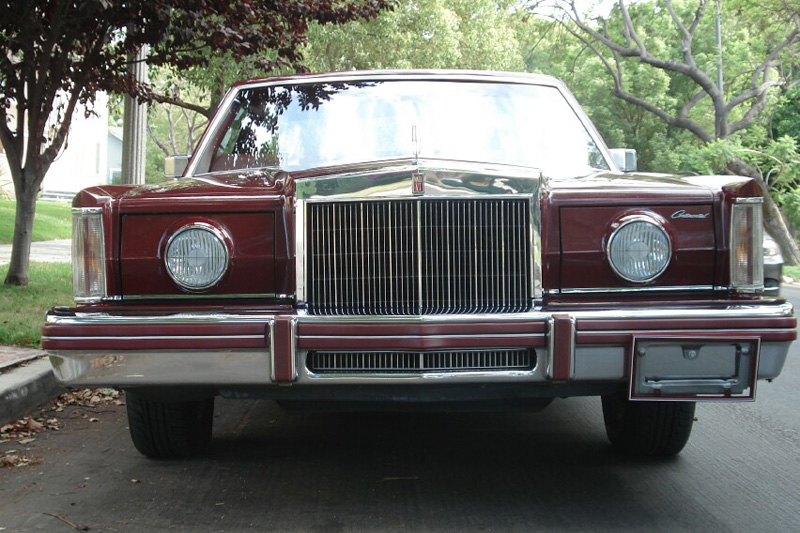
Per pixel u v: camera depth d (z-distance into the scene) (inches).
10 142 438.3
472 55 1413.6
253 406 254.1
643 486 179.0
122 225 159.8
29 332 308.8
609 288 159.6
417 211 153.6
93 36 433.7
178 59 455.2
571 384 158.6
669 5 1144.8
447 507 165.3
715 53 1131.9
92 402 257.9
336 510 163.6
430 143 207.6
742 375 150.3
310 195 155.4
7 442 213.8
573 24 1251.8
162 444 192.9
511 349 150.3
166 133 2728.8
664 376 149.7
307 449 206.4
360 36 1107.9
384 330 148.5
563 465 193.2
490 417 239.0
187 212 159.6
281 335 148.7
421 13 1190.3
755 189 160.4
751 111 1123.3
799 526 156.6
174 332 149.3
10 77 427.5
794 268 898.7
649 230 158.6
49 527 155.4
